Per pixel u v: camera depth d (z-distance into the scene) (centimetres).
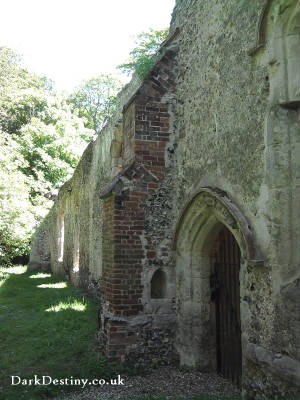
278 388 376
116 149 934
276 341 381
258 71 426
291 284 370
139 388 504
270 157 395
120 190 602
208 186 523
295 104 390
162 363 582
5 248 1467
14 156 1585
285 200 386
